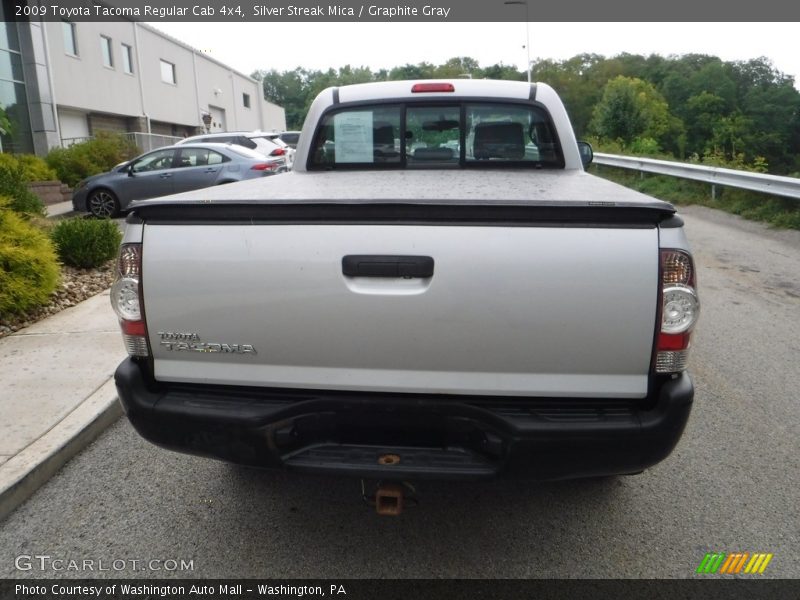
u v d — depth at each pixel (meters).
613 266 2.17
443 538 2.88
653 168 15.93
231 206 2.28
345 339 2.29
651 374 2.26
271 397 2.45
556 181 3.54
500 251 2.18
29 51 19.83
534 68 78.00
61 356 4.85
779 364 4.91
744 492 3.21
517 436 2.25
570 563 2.70
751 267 8.05
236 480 3.37
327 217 2.25
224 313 2.35
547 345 2.22
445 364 2.28
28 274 5.75
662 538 2.86
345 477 2.34
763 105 68.31
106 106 25.98
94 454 3.64
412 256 2.21
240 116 45.38
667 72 78.88
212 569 2.68
